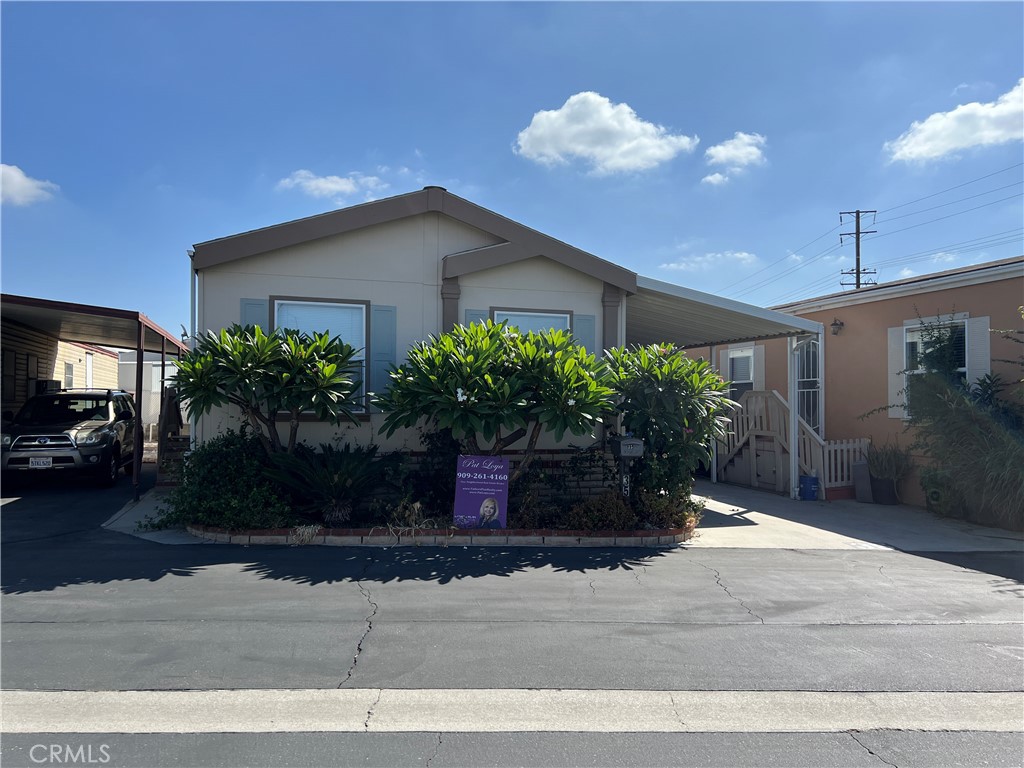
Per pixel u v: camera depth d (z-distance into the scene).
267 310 9.45
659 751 3.73
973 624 5.85
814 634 5.52
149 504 10.54
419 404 8.16
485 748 3.72
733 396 17.34
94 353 20.88
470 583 6.68
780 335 13.15
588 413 8.25
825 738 3.92
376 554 7.70
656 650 5.10
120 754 3.58
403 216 9.76
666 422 9.01
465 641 5.17
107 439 12.27
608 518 8.60
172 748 3.64
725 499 12.78
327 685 4.39
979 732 4.02
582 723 4.02
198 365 8.01
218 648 4.93
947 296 12.17
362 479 8.50
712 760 3.65
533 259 10.32
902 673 4.81
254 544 8.01
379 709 4.12
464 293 10.07
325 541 8.07
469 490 8.62
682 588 6.72
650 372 9.19
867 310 13.65
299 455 8.88
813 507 11.99
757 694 4.44
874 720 4.14
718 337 14.50
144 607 5.77
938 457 11.41
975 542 9.45
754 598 6.46
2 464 11.39
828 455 12.75
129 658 4.73
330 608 5.83
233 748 3.66
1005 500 10.23
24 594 6.09
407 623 5.51
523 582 6.77
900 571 7.69
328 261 9.67
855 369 13.89
